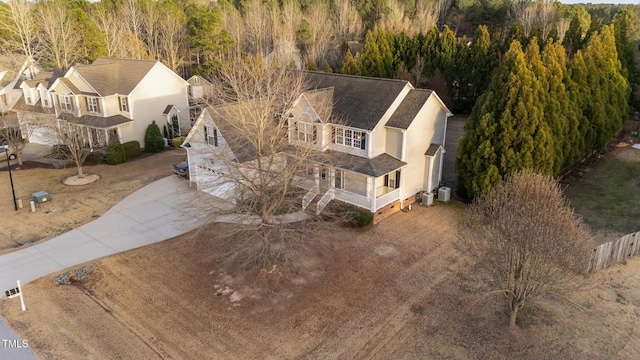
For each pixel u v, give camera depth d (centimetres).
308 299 2123
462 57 5422
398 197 3009
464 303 2091
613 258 2381
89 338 1877
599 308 2050
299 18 8494
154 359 1772
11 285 2241
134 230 2798
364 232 2758
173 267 2391
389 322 1969
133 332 1916
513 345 1830
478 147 2991
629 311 2027
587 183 3453
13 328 1925
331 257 2477
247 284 2236
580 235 1923
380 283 2245
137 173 3809
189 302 2106
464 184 3138
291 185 2527
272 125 2728
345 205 2978
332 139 3041
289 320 1983
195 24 6994
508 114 2870
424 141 3083
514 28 5338
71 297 2145
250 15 7950
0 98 5144
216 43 6912
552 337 1873
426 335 1889
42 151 4459
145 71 4366
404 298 2130
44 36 6844
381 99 2992
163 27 7331
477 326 1942
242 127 2658
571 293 2148
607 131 3912
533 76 2934
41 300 2119
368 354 1791
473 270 2341
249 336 1889
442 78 5334
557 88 3294
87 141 4269
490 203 2206
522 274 1806
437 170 3259
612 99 4031
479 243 1978
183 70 7331
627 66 4938
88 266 2394
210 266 2394
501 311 2036
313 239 2625
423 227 2817
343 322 1970
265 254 2289
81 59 6731
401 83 3017
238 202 2425
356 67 5072
